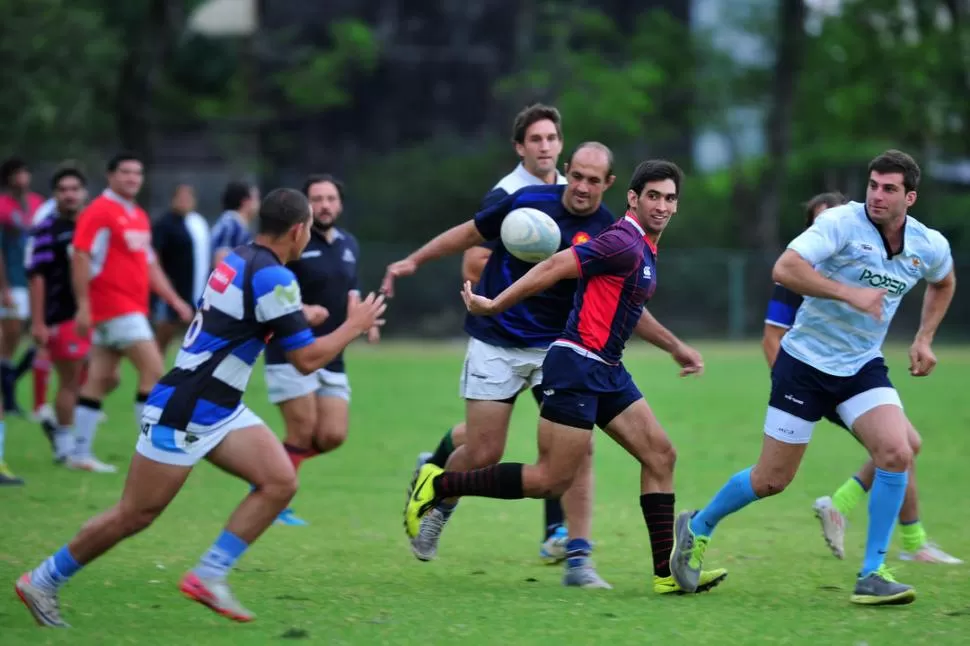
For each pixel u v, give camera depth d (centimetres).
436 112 14600
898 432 2380
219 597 2084
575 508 2577
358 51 13600
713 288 11425
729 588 2528
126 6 13438
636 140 14400
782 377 2464
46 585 2081
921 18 14525
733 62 14588
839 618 2238
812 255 2336
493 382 2675
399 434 5116
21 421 5297
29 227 5162
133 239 3888
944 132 14712
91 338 3994
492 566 2759
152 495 2059
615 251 2330
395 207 13388
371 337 2780
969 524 3353
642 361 9219
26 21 11312
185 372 2061
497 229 2728
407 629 2111
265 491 2088
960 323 11381
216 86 14862
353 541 3022
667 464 2459
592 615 2238
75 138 12200
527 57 13838
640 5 14775
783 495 3825
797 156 14175
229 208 4272
